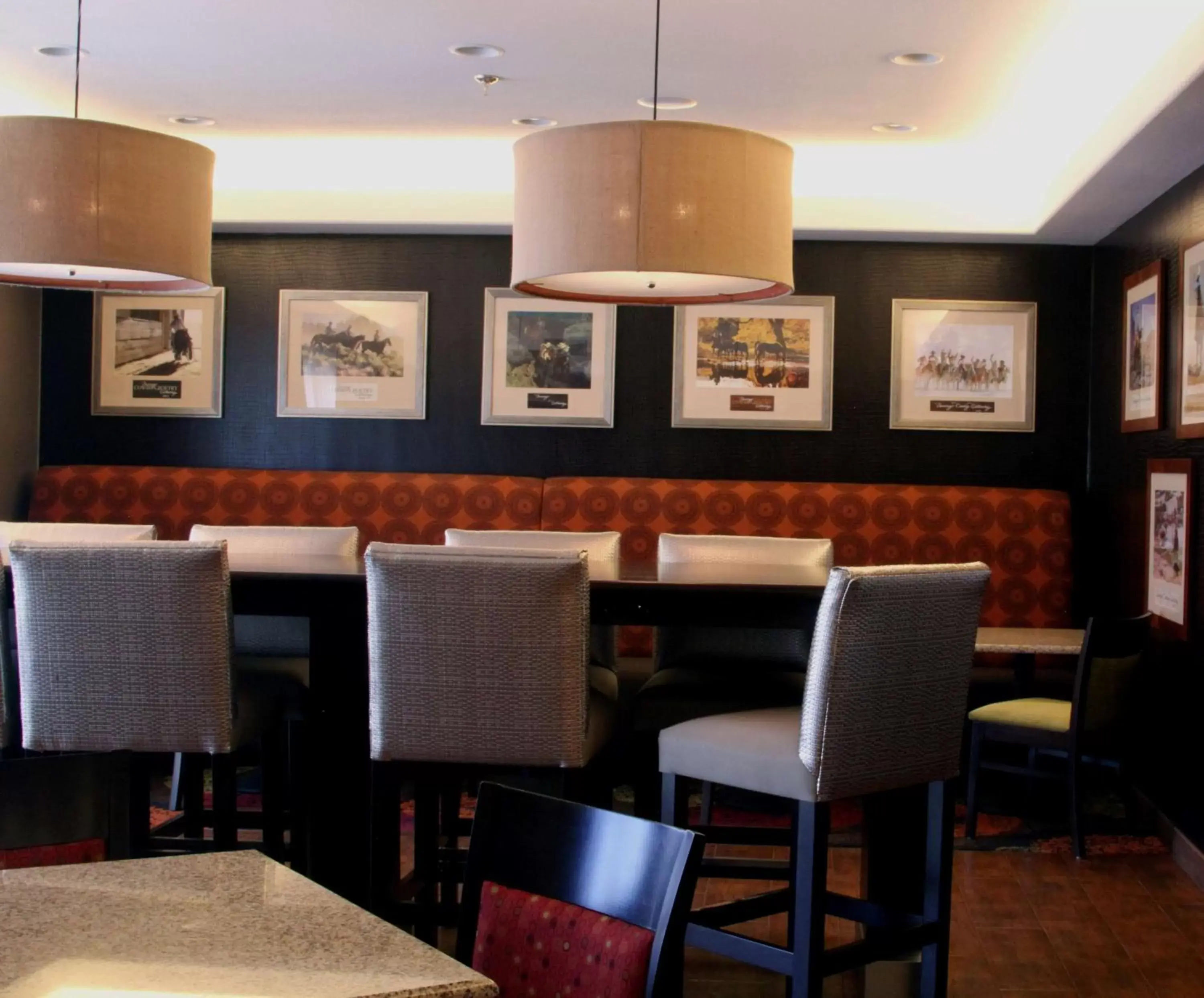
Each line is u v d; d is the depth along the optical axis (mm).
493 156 6426
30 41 4715
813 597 3314
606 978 1691
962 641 3133
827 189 6391
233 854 1858
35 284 4363
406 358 6812
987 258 6668
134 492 6652
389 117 5707
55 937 1512
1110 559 6184
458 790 3955
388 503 6609
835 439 6723
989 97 5176
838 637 2822
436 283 6812
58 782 2057
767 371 6711
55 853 2102
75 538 4520
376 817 3152
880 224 6359
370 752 3240
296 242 6840
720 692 3887
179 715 3219
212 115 5719
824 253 6699
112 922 1566
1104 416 6340
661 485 6586
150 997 1333
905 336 6680
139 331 6875
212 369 6852
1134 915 4258
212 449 6887
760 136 3545
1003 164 6277
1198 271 4867
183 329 6871
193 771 4145
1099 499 6418
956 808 5625
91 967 1416
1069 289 6637
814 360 6699
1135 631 5000
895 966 3619
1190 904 4383
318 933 1531
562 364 6754
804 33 4469
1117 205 5641
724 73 4945
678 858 1660
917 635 2992
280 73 5070
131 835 3578
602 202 3471
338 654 3393
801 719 3000
